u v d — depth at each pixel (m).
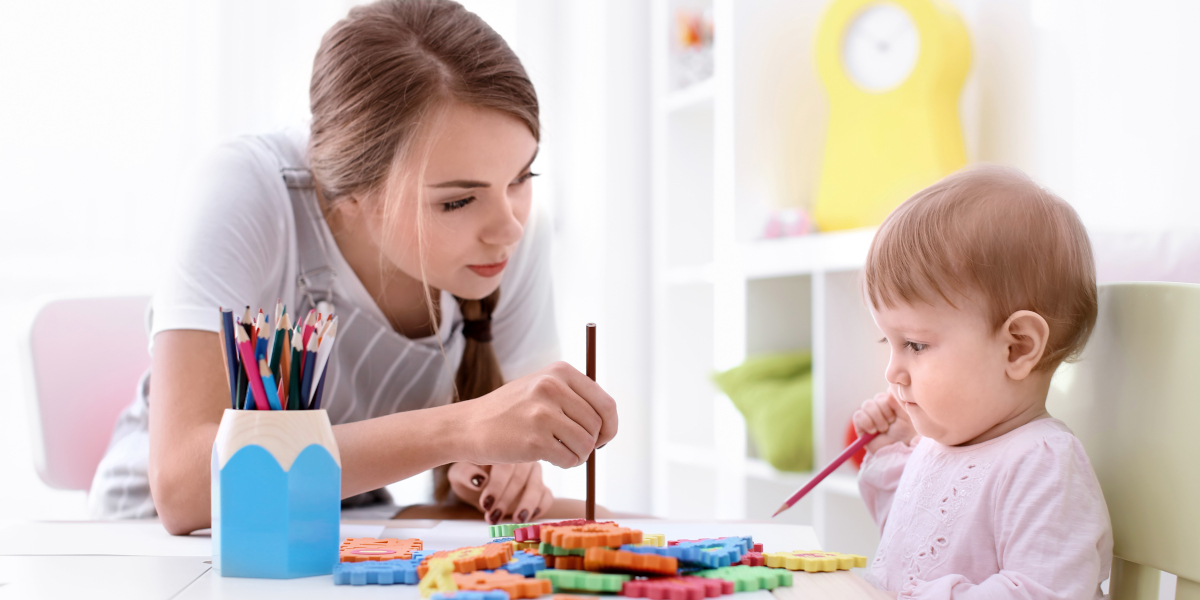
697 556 0.55
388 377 1.13
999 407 0.72
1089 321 0.72
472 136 0.89
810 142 1.82
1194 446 0.60
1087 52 1.35
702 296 2.19
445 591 0.48
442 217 0.92
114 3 1.90
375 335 1.09
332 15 1.98
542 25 2.30
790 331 1.78
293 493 0.56
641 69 2.33
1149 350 0.65
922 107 1.46
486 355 1.16
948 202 0.75
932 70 1.45
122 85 1.91
